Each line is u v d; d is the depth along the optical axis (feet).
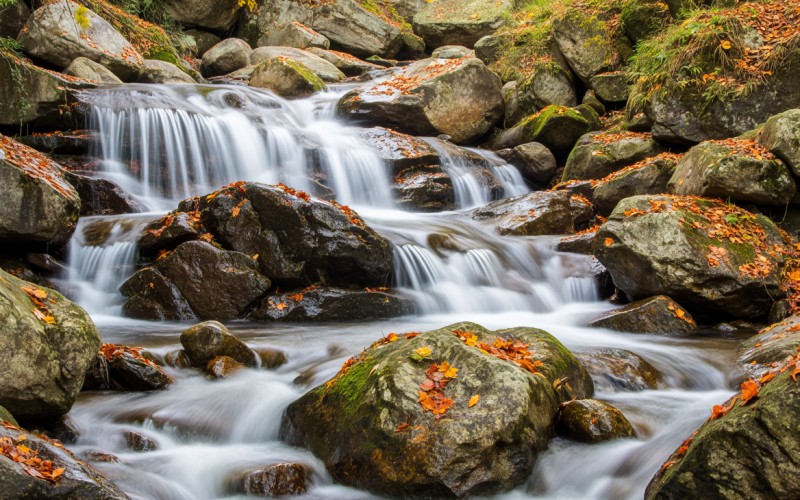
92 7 54.19
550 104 51.98
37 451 12.98
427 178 44.16
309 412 17.25
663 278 27.96
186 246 28.91
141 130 40.88
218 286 28.55
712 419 14.02
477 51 62.90
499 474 14.80
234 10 70.85
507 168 48.67
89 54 48.16
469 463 14.57
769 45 38.40
